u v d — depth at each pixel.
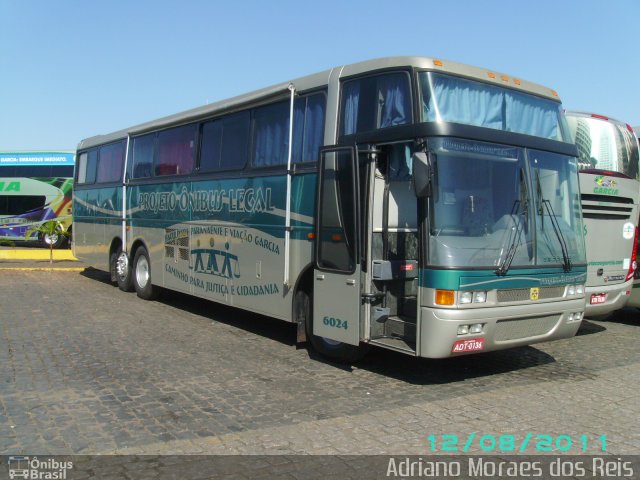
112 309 11.15
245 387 6.40
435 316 5.92
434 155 6.05
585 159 9.80
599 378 7.00
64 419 5.30
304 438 4.95
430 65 6.31
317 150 7.41
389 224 6.83
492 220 6.34
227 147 9.30
